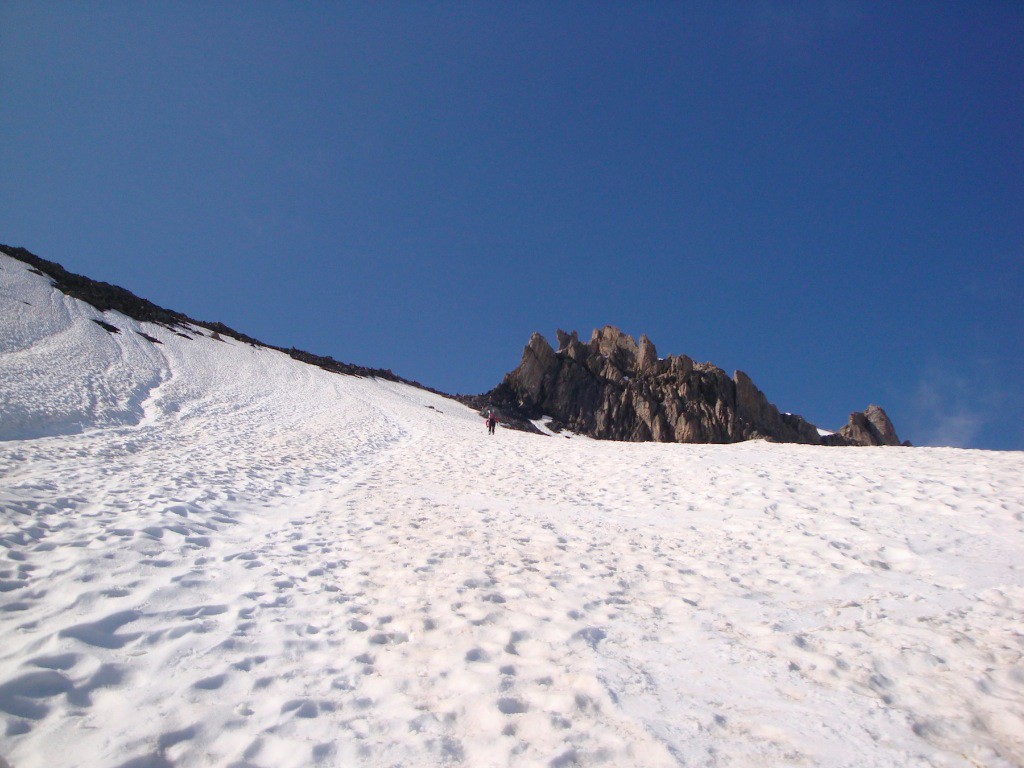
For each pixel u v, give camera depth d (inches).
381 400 1875.0
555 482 606.2
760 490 508.1
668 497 511.8
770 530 392.2
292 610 229.0
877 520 394.0
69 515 321.1
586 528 413.4
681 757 135.0
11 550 252.2
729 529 403.9
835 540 359.3
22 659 163.2
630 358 3467.0
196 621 206.7
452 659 188.7
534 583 281.7
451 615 230.7
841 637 212.1
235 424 938.1
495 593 262.4
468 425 1642.5
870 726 150.1
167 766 128.6
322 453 759.1
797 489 502.3
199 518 357.7
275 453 705.0
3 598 208.1
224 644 190.7
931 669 183.9
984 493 430.6
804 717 154.9
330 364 2701.8
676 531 404.8
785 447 874.8
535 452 873.5
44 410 663.1
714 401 2999.5
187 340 1852.9
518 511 465.7
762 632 219.6
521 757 134.0
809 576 296.4
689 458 733.3
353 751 136.3
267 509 423.2
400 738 142.1
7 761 124.9
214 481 476.7
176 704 152.1
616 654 197.6
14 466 425.7
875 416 3075.8
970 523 368.8
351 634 209.2
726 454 772.6
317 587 259.1
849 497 460.8
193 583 245.9
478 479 614.9
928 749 140.2
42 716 141.5
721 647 204.8
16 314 1184.2
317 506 450.0
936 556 315.3
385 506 461.7
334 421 1187.9
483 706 157.8
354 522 400.8
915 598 254.4
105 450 557.3
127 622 199.9
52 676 156.1
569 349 3518.7
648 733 145.0
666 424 2913.4
